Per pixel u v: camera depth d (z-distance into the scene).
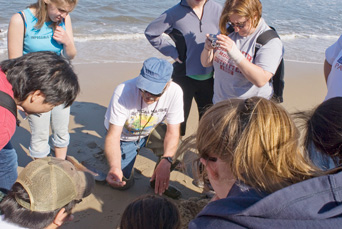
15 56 3.07
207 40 3.26
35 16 3.06
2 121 1.80
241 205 1.23
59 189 1.65
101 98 5.32
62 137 3.49
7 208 1.61
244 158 1.25
